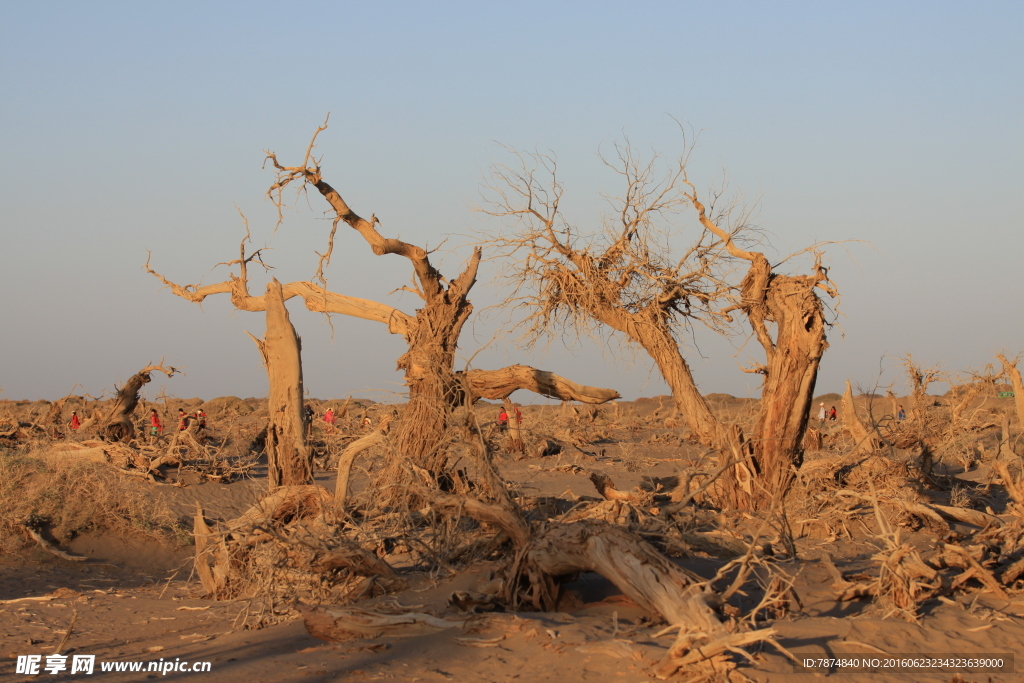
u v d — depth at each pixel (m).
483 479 13.91
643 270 17.45
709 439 17.52
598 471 27.91
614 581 8.86
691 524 12.88
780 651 7.69
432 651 8.52
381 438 13.93
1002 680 7.20
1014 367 22.56
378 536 12.72
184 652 9.71
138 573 17.89
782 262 16.73
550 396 18.89
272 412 16.45
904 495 15.88
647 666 7.25
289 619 11.25
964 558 10.34
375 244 17.94
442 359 17.64
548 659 7.81
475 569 11.66
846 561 12.34
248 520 13.86
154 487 22.83
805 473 16.69
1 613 13.03
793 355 16.23
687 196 17.58
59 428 33.38
